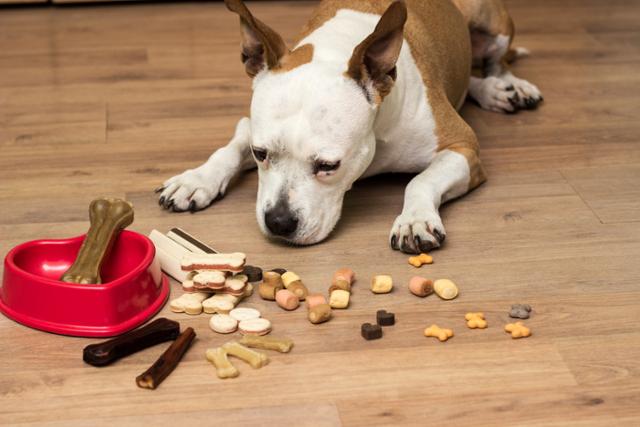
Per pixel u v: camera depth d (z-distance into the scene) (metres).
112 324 1.45
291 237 1.57
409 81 1.66
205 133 1.93
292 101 1.51
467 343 1.44
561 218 1.69
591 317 1.49
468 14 1.97
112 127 1.95
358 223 1.67
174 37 2.34
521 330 1.45
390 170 1.73
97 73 2.16
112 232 1.50
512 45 2.29
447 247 1.62
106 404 1.36
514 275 1.56
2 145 1.89
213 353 1.41
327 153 1.52
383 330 1.46
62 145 1.89
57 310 1.44
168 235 1.58
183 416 1.34
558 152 1.87
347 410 1.35
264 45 1.53
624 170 1.81
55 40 2.32
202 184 1.70
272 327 1.47
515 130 1.94
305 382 1.39
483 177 1.76
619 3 2.56
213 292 1.51
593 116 1.99
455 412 1.35
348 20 1.66
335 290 1.50
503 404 1.36
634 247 1.62
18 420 1.34
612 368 1.41
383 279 1.51
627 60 2.22
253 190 1.75
